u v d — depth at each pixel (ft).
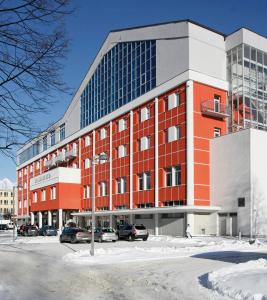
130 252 85.92
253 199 135.74
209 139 153.17
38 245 121.90
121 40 194.70
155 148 166.40
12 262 70.59
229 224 143.02
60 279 49.14
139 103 179.01
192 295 37.81
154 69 171.22
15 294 37.32
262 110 161.79
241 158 139.95
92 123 222.07
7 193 497.87
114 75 201.67
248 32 159.84
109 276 52.75
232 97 158.61
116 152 198.29
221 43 162.50
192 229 145.38
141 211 165.48
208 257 74.69
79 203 233.35
